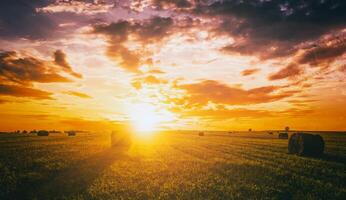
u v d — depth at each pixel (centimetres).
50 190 1238
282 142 4581
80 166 1823
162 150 3036
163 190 1223
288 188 1240
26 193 1192
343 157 2475
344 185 1330
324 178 1484
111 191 1199
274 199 1073
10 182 1334
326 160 2245
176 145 3803
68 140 4503
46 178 1450
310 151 2602
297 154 2716
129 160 2152
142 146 3581
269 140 5266
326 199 1085
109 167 1805
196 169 1738
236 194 1131
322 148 2606
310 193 1164
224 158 2305
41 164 1836
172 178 1479
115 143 3478
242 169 1725
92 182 1377
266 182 1362
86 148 3078
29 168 1702
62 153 2467
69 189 1248
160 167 1827
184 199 1080
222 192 1177
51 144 3488
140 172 1645
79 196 1126
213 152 2823
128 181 1398
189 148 3316
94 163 1964
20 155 2258
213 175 1546
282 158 2330
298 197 1099
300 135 2698
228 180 1401
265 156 2466
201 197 1098
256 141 4884
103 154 2548
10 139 4516
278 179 1444
